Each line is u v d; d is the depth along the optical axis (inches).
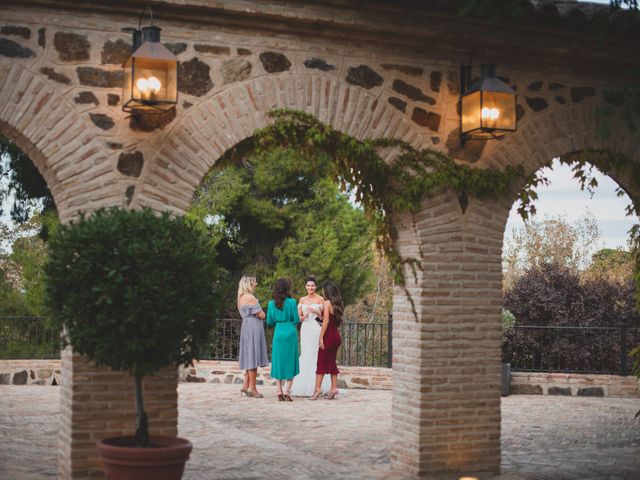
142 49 228.1
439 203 278.5
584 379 495.5
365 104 270.5
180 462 212.1
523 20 276.8
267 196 767.7
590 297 564.4
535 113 292.2
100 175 241.6
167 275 203.5
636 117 302.7
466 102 274.5
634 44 296.7
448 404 275.1
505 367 491.5
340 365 531.8
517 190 289.6
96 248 202.1
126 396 241.4
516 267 956.6
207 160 251.9
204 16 250.8
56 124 238.2
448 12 269.1
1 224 772.0
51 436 330.3
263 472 276.4
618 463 299.9
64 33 239.8
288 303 448.5
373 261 819.4
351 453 311.4
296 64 262.7
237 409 415.8
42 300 211.9
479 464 278.2
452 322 277.7
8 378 502.3
